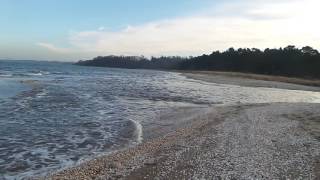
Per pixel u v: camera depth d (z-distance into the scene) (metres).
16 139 17.22
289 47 145.12
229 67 157.25
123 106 29.98
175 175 11.97
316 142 16.72
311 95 49.81
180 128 20.34
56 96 35.84
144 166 12.98
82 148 16.09
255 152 14.79
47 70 123.25
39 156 14.66
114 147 16.38
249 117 23.42
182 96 40.41
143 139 18.02
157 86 56.44
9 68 119.81
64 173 12.45
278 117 23.58
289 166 13.03
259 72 130.00
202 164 13.13
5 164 13.48
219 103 34.72
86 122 22.08
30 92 38.62
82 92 41.66
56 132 19.08
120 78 83.44
